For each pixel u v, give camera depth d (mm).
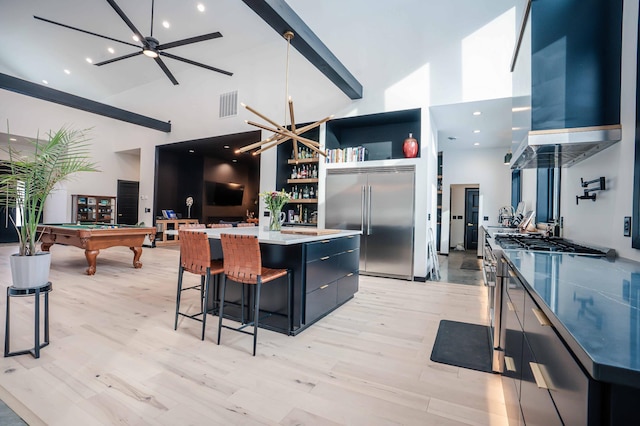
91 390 1903
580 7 2121
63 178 2539
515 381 1470
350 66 5398
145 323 3014
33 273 2297
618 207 2021
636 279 1306
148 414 1692
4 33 6770
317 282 3074
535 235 3545
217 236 3178
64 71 8039
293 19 3414
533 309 1124
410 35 4965
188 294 4047
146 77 8234
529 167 3203
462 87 4598
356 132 6066
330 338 2752
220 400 1831
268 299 2955
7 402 1775
